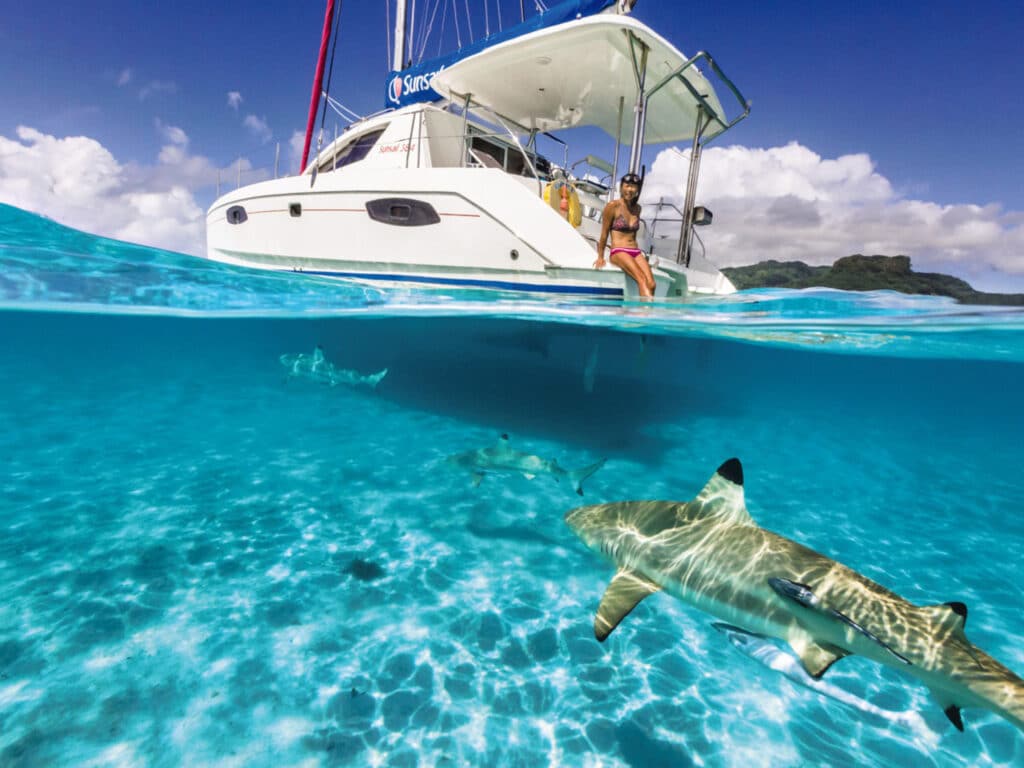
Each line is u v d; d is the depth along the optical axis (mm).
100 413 9859
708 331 9656
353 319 10883
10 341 13523
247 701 2547
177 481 5641
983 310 7020
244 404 10688
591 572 4039
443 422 9281
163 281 7664
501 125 9273
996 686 1541
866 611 1814
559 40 7207
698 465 7559
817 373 14922
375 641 3080
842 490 7203
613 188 9219
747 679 2992
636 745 2445
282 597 3480
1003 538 5625
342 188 8602
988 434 22484
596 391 16688
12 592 3365
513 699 2689
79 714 2389
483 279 7957
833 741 2568
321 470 6180
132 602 3328
